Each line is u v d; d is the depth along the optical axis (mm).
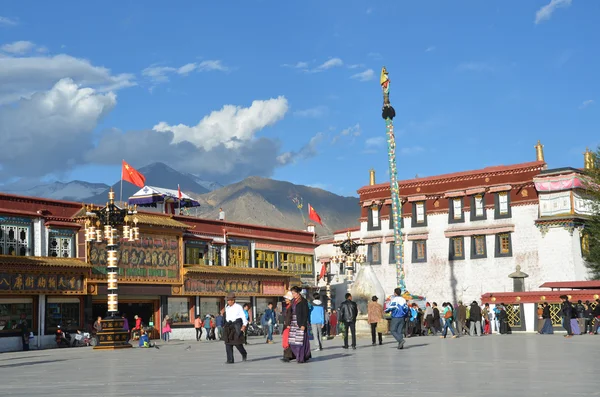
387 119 51312
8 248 39469
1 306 37969
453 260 66312
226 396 12016
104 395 12570
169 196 58062
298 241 65812
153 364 21656
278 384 13938
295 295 20375
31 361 25547
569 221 59781
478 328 41219
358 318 40188
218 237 56000
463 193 66125
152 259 47062
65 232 42562
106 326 34531
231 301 21000
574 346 27016
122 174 47625
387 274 70500
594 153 60344
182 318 50406
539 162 62531
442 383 13500
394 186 51000
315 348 26734
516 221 63062
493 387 12672
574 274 59219
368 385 13352
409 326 41094
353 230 77062
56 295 40750
